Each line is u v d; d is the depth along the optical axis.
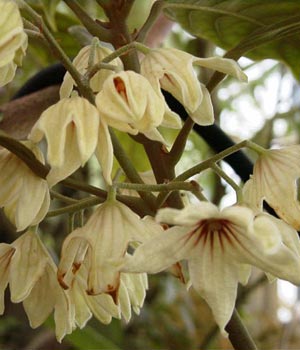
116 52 0.15
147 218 0.15
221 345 0.50
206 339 0.42
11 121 0.20
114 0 0.18
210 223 0.14
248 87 0.49
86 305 0.16
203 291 0.14
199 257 0.14
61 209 0.16
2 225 0.42
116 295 0.13
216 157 0.15
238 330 0.16
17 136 0.20
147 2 0.22
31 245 0.16
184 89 0.14
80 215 0.16
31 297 0.16
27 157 0.15
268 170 0.15
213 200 0.39
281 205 0.15
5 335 0.48
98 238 0.14
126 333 0.51
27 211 0.15
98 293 0.13
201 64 0.15
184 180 0.15
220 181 0.39
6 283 0.16
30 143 0.15
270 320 0.58
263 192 0.15
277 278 0.15
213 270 0.14
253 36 0.18
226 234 0.14
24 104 0.20
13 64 0.14
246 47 0.18
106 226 0.14
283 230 0.14
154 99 0.14
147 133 0.14
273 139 0.46
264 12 0.21
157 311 0.53
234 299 0.14
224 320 0.14
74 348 0.43
